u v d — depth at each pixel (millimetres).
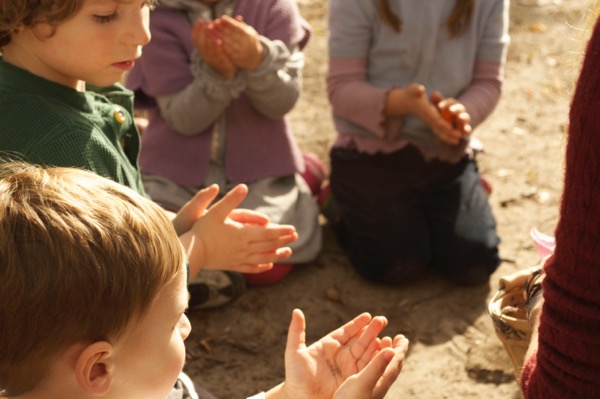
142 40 1987
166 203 3270
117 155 2035
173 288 1530
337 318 3201
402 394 2855
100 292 1394
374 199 3424
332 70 3412
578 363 1457
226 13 3271
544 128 4305
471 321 3184
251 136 3365
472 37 3371
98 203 1450
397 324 3170
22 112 1929
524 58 4867
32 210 1404
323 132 4270
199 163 3324
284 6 3301
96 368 1458
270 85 3176
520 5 5398
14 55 1988
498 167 4020
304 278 3396
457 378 2926
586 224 1377
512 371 2941
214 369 2953
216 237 2219
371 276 3357
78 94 2006
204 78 3141
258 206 3312
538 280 2035
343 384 1729
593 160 1344
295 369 1857
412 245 3352
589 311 1414
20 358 1402
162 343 1524
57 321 1378
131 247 1432
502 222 3676
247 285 3348
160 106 3270
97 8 1905
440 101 3215
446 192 3457
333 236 3656
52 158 1917
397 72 3383
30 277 1364
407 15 3291
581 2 5391
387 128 3355
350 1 3326
